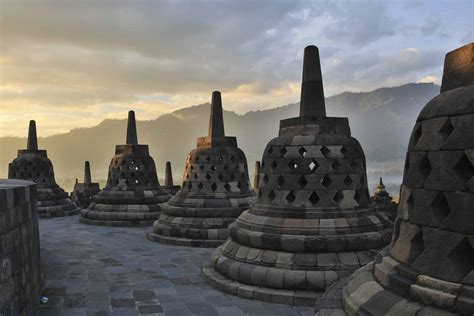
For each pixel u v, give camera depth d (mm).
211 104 20891
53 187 31172
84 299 10898
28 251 8422
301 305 10234
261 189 12688
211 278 12141
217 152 20047
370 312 5809
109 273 13625
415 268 5699
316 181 11711
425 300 5293
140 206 25375
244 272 11250
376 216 12078
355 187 11906
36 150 31391
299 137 12047
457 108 5418
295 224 11359
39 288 10398
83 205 37344
